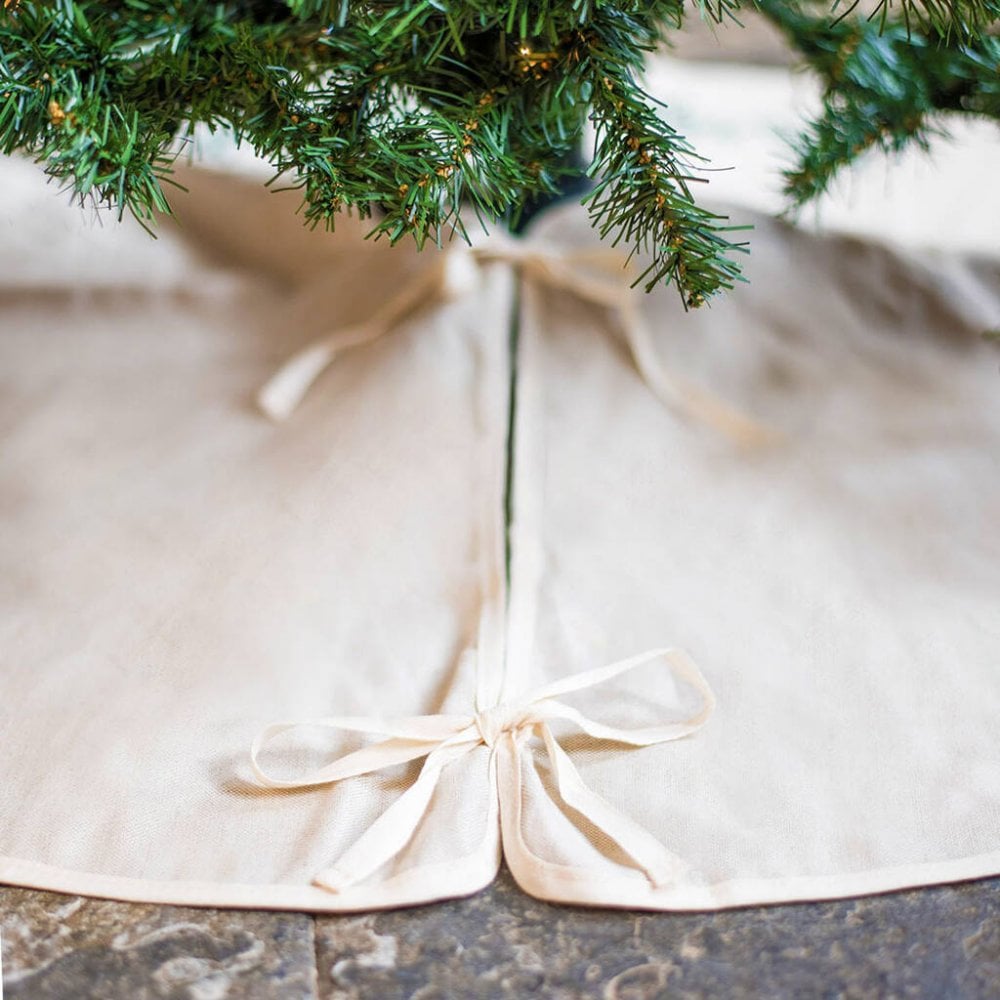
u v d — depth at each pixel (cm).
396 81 76
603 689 82
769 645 84
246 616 85
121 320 108
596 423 98
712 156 113
